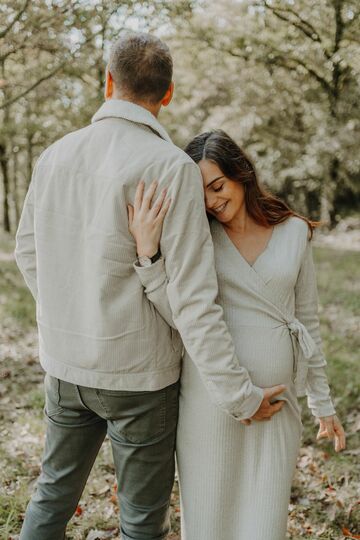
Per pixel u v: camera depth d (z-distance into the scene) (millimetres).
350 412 4047
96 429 1967
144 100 1774
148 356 1766
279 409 1893
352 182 14086
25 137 9398
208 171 1869
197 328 1664
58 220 1783
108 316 1711
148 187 1670
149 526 1934
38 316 1934
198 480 1950
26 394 4367
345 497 2957
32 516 1971
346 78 8023
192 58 8750
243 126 11492
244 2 6656
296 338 1978
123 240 1682
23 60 4645
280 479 1944
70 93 6016
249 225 1986
